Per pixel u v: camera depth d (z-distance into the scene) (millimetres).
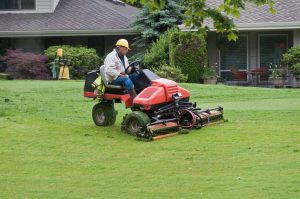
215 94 54656
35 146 29812
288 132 32281
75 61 80375
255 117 37969
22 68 80312
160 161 26375
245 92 56594
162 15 83625
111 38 89125
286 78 76250
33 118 37969
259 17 78375
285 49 80562
